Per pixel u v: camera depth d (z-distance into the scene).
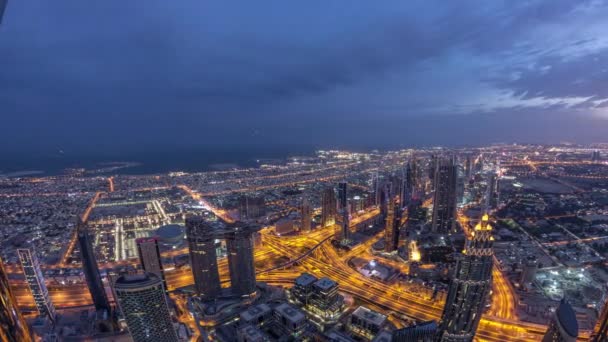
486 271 184.62
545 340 187.88
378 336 199.38
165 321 190.62
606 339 128.62
